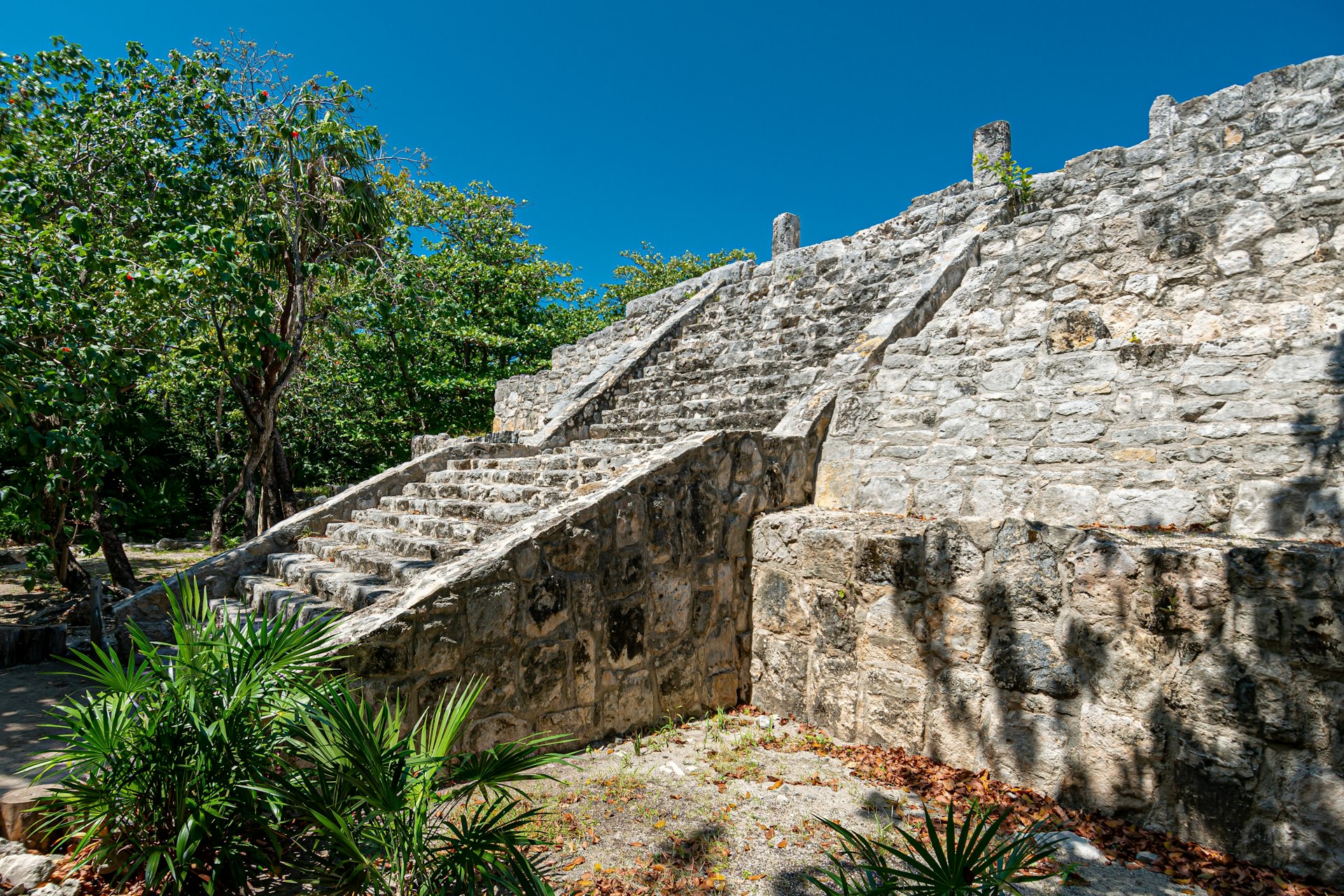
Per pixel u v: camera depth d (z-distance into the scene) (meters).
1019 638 3.75
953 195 8.80
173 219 8.45
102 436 9.41
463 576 3.81
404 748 2.74
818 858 3.15
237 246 8.22
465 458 8.34
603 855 3.16
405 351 16.84
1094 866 3.07
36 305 5.73
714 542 5.00
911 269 7.98
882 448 5.50
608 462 6.72
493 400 19.58
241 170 9.64
